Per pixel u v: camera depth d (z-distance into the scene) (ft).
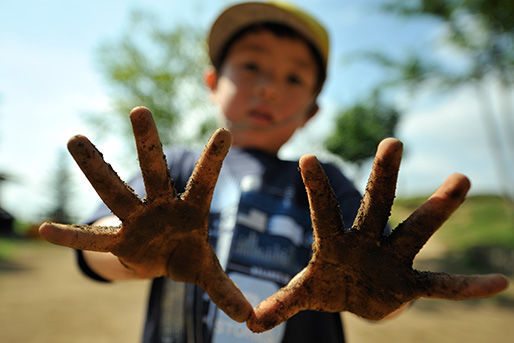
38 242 17.19
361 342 4.74
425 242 0.75
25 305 6.09
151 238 0.75
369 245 0.75
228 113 1.51
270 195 1.30
